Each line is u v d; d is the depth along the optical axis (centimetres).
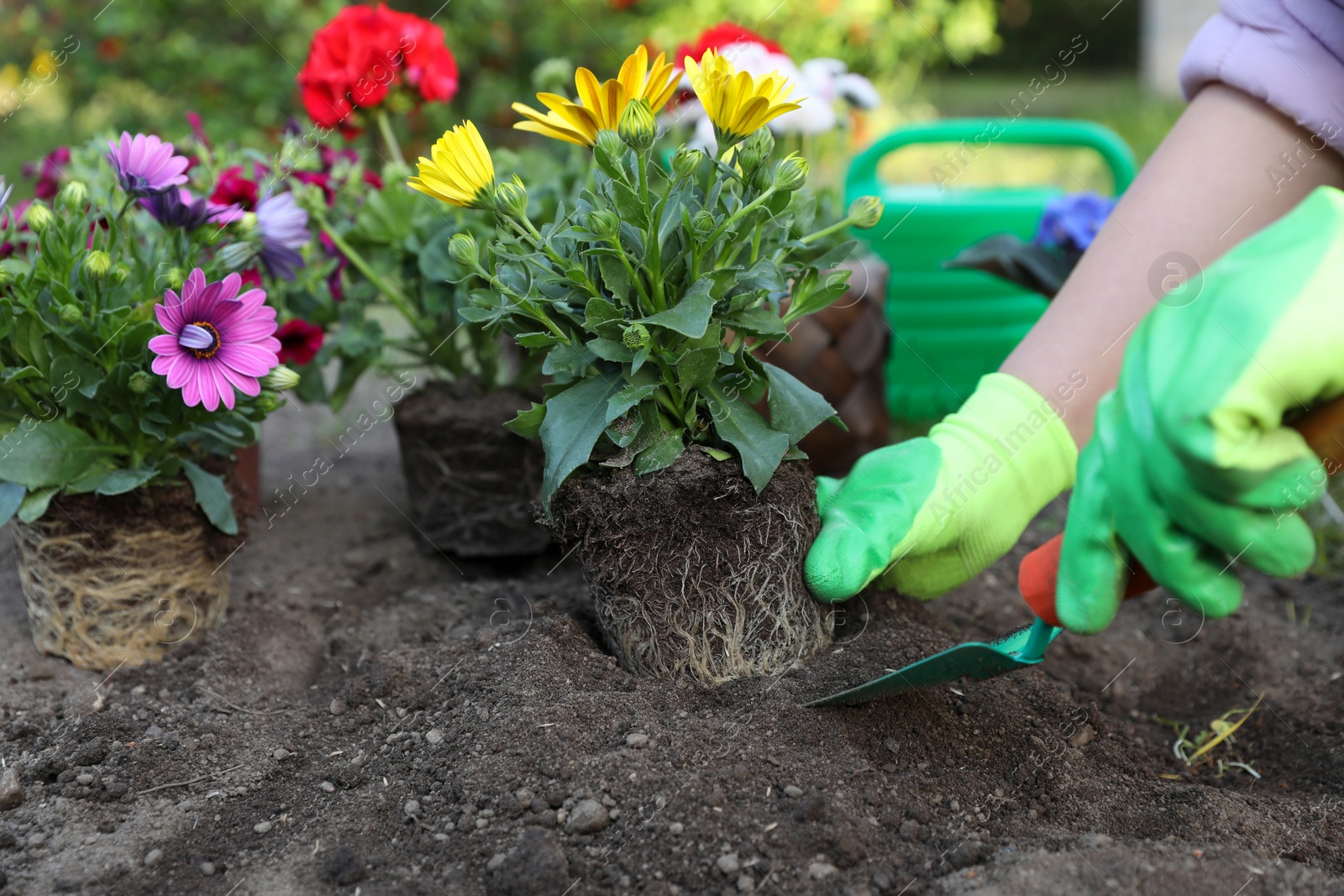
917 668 112
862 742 120
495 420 183
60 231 141
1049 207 211
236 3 409
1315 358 83
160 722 136
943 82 854
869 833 108
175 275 139
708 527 125
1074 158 527
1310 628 174
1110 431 101
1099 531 104
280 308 178
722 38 208
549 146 274
